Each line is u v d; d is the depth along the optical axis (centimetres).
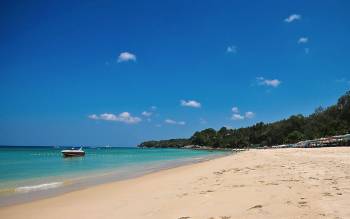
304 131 12750
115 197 1238
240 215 786
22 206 1133
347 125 10675
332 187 1079
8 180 2050
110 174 2461
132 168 3147
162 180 1762
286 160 2764
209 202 958
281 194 994
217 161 3772
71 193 1422
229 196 1026
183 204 965
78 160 5053
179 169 2688
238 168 2197
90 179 2086
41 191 1541
